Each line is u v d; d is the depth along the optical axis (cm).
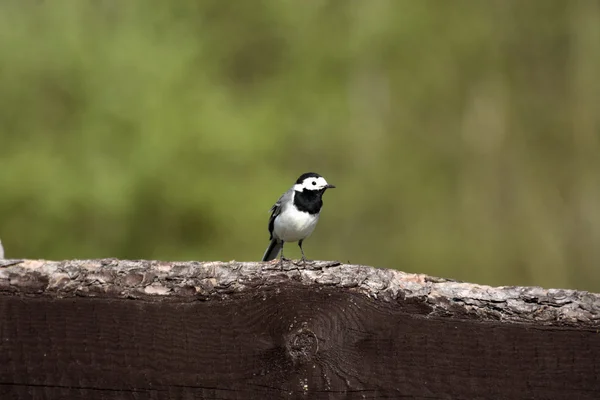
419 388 279
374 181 1822
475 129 1750
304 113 1955
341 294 286
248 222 1802
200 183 1800
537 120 1698
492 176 1703
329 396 282
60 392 296
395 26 1873
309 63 1991
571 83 1669
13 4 1894
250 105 1959
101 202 1752
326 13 1997
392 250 1759
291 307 288
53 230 1772
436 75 1827
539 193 1648
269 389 286
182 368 292
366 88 1936
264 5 2002
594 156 1627
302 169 1931
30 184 1769
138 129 1836
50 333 299
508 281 1612
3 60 1848
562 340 276
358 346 283
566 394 275
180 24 1984
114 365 296
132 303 296
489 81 1766
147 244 1808
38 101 1862
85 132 1841
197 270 299
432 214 1748
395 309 284
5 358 300
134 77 1866
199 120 1838
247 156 1850
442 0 1848
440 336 280
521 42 1742
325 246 1803
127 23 1941
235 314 291
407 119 1866
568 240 1600
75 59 1844
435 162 1791
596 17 1652
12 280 302
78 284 300
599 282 1557
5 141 1830
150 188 1794
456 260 1666
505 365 277
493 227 1664
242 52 2055
